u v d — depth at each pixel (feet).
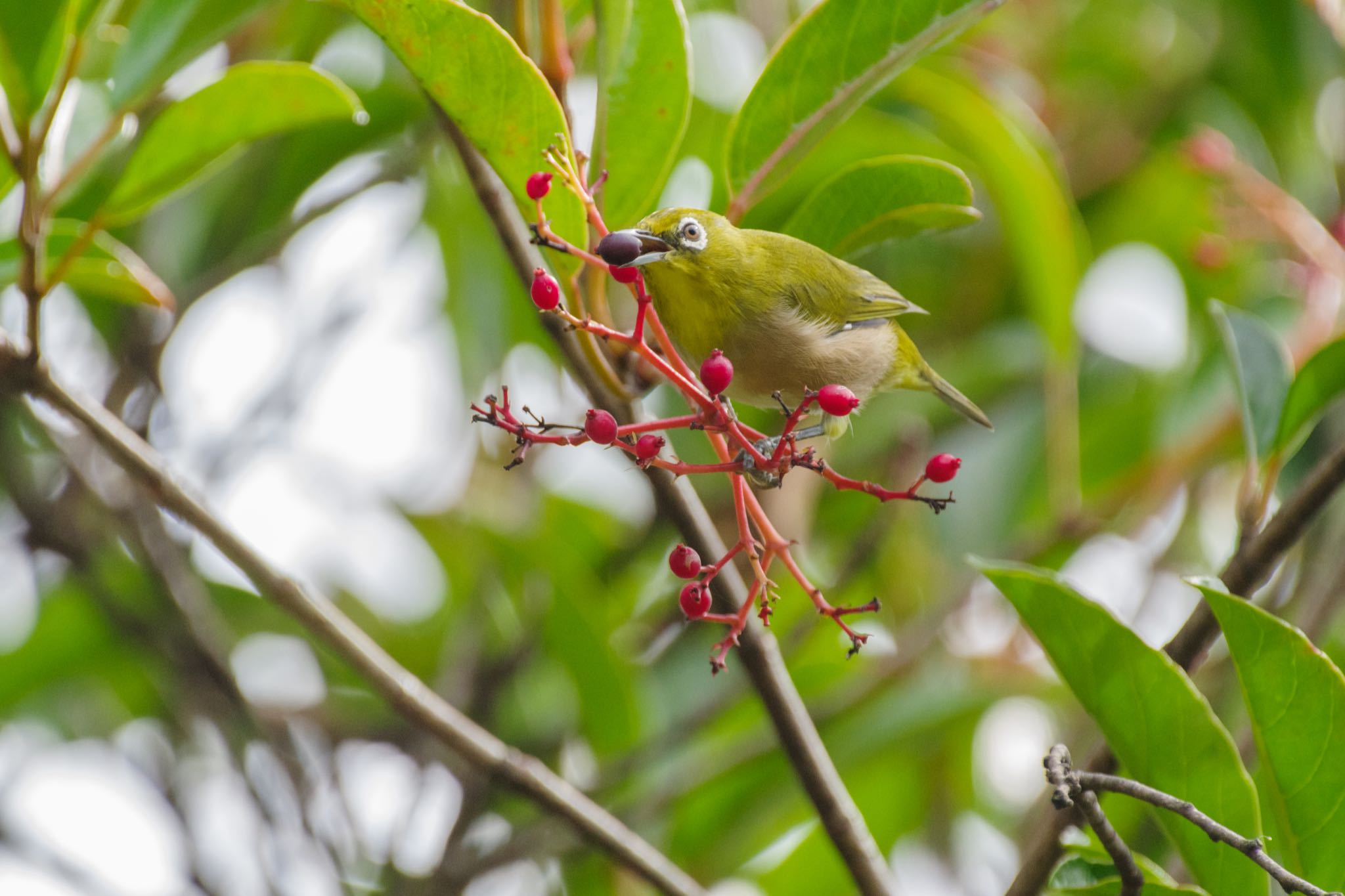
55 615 35.06
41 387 20.11
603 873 32.32
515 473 38.55
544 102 18.43
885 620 37.50
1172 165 39.93
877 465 37.91
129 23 24.43
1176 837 19.30
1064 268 32.04
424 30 17.88
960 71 34.65
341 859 31.32
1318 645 29.07
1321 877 19.07
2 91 19.93
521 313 38.65
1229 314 24.40
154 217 35.47
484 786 30.19
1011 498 37.70
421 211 37.50
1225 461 36.65
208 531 20.77
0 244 23.82
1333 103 40.04
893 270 40.86
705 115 36.60
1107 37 43.16
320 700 37.63
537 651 34.12
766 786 32.07
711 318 28.71
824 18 21.07
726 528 35.47
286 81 22.16
